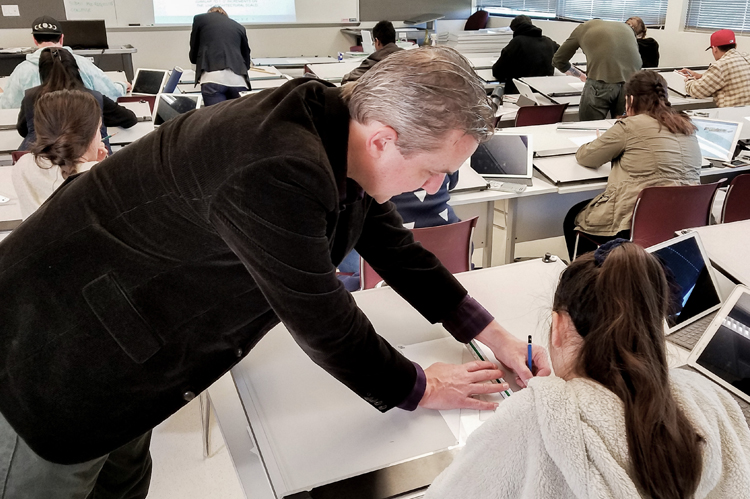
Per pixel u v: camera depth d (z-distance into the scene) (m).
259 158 0.78
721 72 4.55
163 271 0.89
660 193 2.55
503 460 0.71
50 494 1.03
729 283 1.67
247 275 0.91
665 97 2.83
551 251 3.60
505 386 1.10
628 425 0.67
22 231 0.96
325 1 8.39
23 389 0.94
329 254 0.85
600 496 0.63
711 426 0.72
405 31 7.62
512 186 2.89
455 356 1.25
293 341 1.32
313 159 0.78
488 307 1.43
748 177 2.61
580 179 2.94
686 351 1.32
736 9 5.86
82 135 2.05
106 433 0.99
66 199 0.94
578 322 0.75
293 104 0.82
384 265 1.22
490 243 3.18
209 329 0.95
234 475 1.96
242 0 8.09
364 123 0.83
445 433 1.05
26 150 2.83
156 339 0.93
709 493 0.71
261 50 8.41
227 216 0.80
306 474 0.96
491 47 7.75
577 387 0.71
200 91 6.11
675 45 6.55
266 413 1.09
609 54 4.80
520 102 5.12
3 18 7.16
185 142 0.85
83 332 0.91
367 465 0.98
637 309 0.71
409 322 1.39
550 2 8.43
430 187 0.90
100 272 0.90
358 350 0.93
